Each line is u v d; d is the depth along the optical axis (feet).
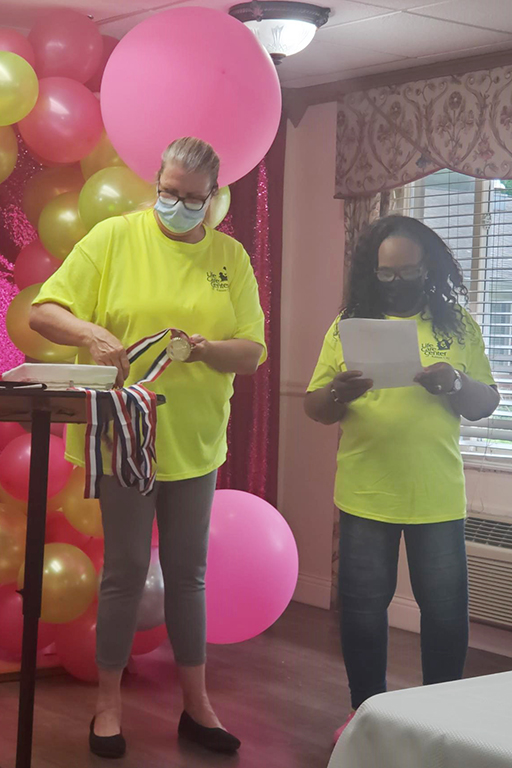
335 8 10.80
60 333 7.98
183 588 8.68
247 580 9.98
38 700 9.94
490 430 12.94
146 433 6.55
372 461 8.49
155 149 9.19
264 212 14.26
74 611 9.74
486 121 12.20
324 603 14.33
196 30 9.14
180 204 7.88
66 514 10.34
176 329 7.90
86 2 10.89
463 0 10.39
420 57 12.54
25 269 10.69
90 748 8.65
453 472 8.52
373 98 13.33
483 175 12.25
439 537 8.43
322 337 14.44
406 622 13.35
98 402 6.17
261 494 14.49
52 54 10.22
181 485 8.47
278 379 14.44
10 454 9.86
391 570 8.65
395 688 10.77
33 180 10.89
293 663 11.50
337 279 14.23
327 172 14.29
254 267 14.17
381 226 8.61
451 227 13.26
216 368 8.30
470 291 13.15
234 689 10.52
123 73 9.18
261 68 9.34
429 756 3.98
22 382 5.95
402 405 8.41
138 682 10.61
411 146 12.93
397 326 7.98
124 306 8.23
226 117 9.05
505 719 4.10
